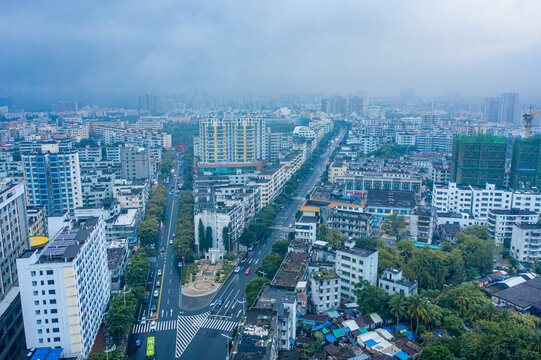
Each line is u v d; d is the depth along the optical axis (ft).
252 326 470.39
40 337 559.38
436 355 510.17
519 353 497.87
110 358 558.97
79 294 569.64
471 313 620.49
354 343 590.96
